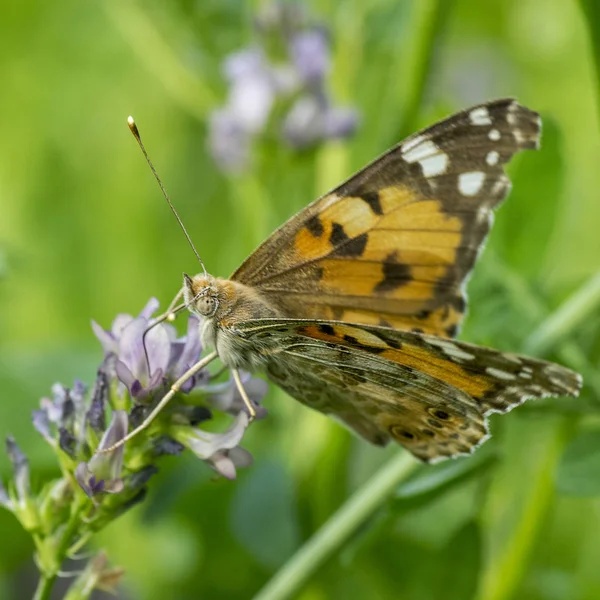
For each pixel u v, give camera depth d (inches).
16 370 18.7
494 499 18.7
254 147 19.2
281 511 19.1
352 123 19.1
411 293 17.3
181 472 19.0
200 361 16.7
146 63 20.0
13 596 19.3
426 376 17.0
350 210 17.1
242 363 17.1
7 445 16.7
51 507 16.6
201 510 19.2
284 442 19.0
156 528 19.3
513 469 18.7
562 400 17.8
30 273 20.4
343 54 19.4
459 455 17.3
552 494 18.1
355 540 17.7
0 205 20.7
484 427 17.1
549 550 19.4
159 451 16.7
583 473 17.6
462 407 17.1
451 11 18.8
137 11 19.6
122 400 16.8
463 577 18.0
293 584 17.6
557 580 18.8
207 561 19.3
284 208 19.5
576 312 17.8
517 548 18.2
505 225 18.2
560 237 18.4
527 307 18.1
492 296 18.1
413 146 17.1
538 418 17.9
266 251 17.2
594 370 17.9
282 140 19.1
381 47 19.4
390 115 18.9
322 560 17.6
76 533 16.7
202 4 19.6
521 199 18.2
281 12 19.2
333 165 19.3
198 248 20.7
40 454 18.5
